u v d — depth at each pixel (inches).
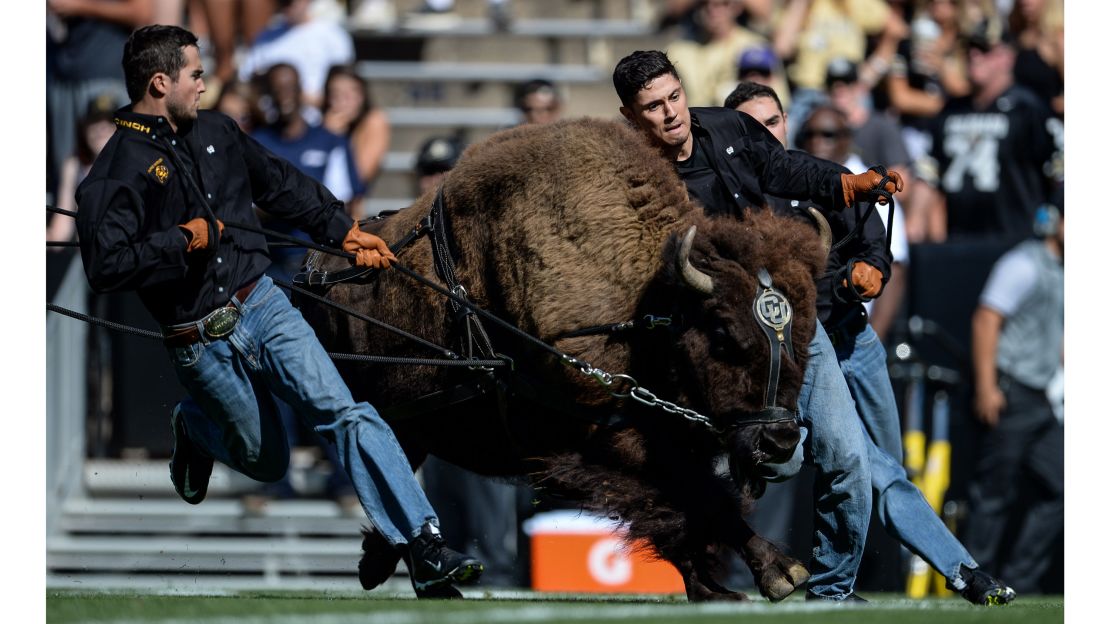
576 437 840.3
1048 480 1450.5
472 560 795.4
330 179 1535.4
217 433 893.8
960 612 739.4
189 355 824.9
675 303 792.3
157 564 1454.2
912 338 1451.8
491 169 850.8
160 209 805.9
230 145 837.8
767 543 804.0
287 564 1465.3
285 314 832.3
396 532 815.1
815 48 1781.5
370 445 816.3
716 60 1755.7
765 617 682.8
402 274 895.1
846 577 872.9
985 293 1453.0
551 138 842.8
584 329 806.5
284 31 1796.3
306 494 1503.4
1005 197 1627.7
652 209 811.4
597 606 773.3
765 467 789.2
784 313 773.3
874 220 902.4
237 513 1480.1
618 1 2098.9
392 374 904.9
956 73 1777.8
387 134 1672.0
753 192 863.7
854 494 856.9
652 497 813.9
